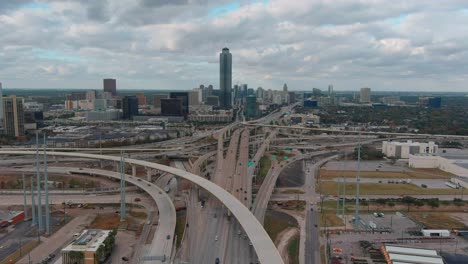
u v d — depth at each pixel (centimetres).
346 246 19012
